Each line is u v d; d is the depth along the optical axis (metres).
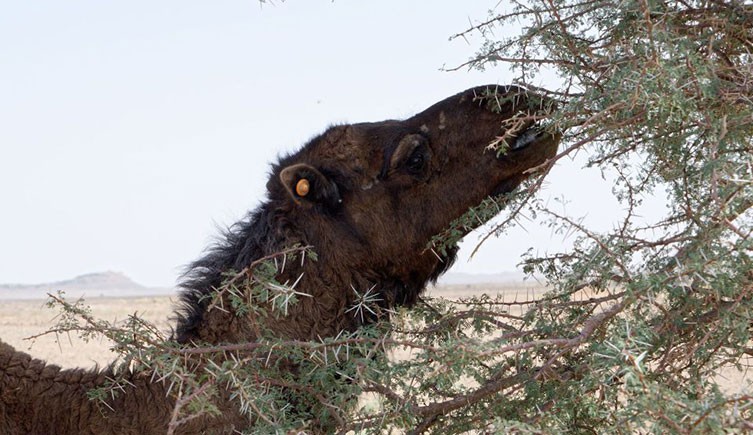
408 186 5.59
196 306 5.23
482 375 5.12
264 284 4.60
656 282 3.97
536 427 4.24
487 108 5.66
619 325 4.31
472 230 5.62
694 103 4.32
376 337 5.09
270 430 4.31
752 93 4.39
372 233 5.51
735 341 4.42
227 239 5.51
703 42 4.67
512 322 5.55
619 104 4.20
